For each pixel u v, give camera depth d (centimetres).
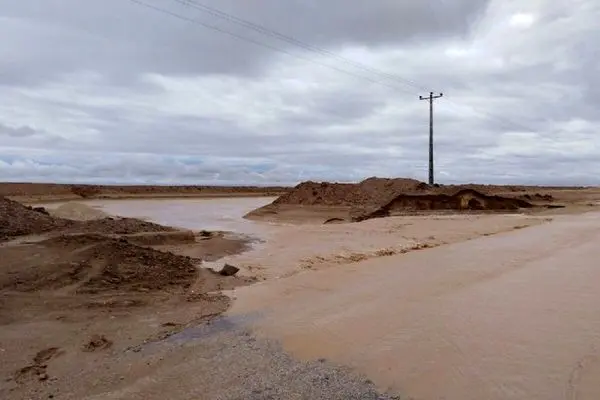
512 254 1416
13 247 1168
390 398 509
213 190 9869
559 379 543
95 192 7606
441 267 1220
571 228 2205
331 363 602
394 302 878
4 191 6444
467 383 538
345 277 1127
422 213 3372
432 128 4872
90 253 1120
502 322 746
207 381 561
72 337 712
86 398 525
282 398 514
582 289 955
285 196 4303
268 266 1333
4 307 826
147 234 1733
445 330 712
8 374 588
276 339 696
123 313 830
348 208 3722
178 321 792
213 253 1581
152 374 584
